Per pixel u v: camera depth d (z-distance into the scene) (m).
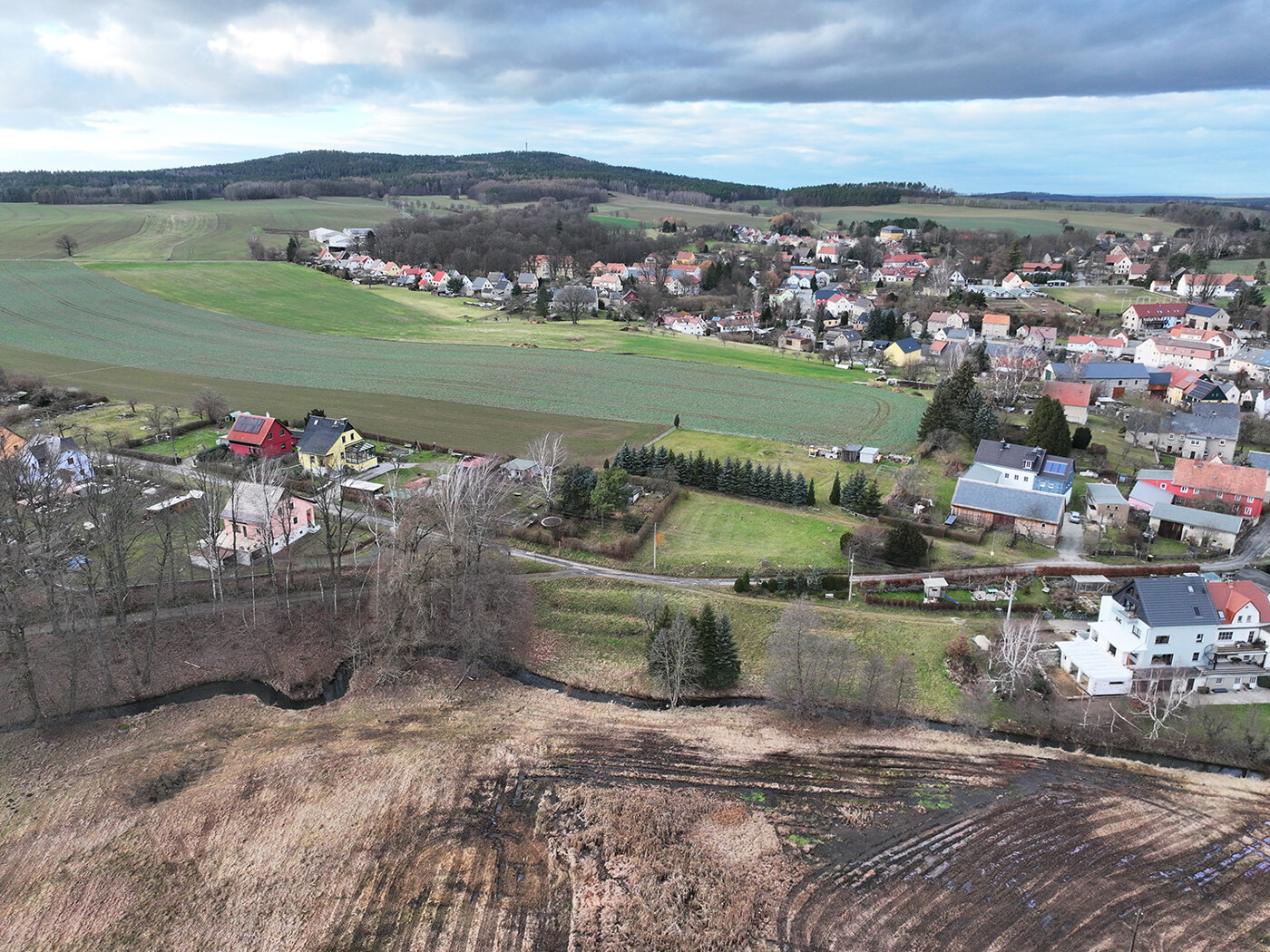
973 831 60.16
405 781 64.88
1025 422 139.00
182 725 71.62
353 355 191.12
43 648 78.69
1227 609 75.88
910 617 84.00
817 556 95.25
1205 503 103.38
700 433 139.38
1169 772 66.56
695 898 54.56
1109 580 88.62
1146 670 73.88
